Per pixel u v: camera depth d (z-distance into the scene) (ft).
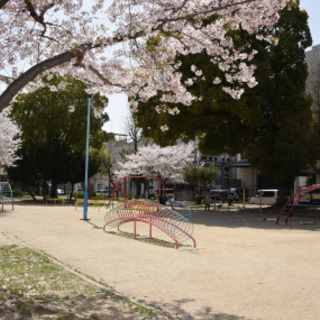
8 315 13.12
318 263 25.04
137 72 22.76
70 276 19.79
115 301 15.42
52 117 108.58
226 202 110.11
